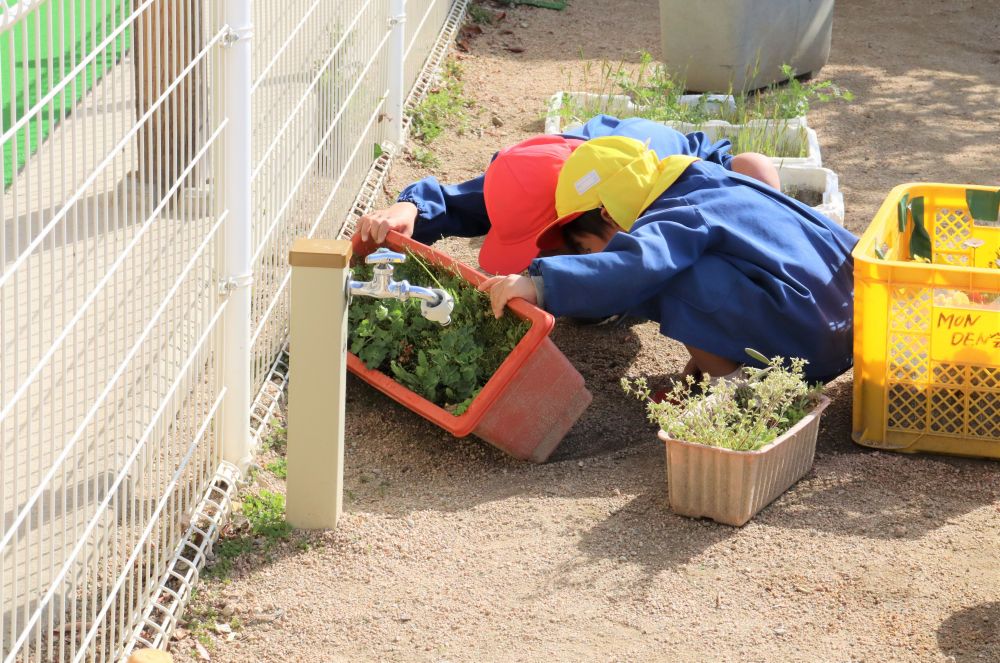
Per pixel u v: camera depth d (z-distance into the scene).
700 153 4.86
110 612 2.71
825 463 3.60
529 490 3.52
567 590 2.96
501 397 3.63
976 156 6.54
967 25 9.05
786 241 3.87
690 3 7.17
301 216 4.27
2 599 2.10
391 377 4.00
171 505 2.91
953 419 3.60
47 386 3.01
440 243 5.36
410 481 3.66
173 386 2.88
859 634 2.78
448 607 2.91
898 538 3.17
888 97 7.51
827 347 3.89
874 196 5.96
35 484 2.82
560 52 8.28
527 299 3.60
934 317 3.51
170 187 2.87
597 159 3.93
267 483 3.45
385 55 5.83
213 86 3.02
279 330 4.06
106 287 2.44
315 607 2.91
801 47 7.59
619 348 4.56
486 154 6.32
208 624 2.84
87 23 2.39
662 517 3.29
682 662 2.69
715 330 3.78
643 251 3.54
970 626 2.79
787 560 3.07
